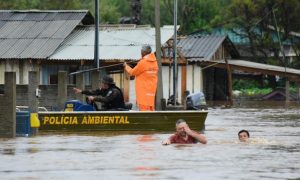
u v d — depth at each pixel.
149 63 42.72
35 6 123.38
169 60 89.12
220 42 108.81
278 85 140.88
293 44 143.12
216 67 108.62
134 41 83.56
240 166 25.28
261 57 141.62
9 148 31.69
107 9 151.25
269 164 25.84
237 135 39.47
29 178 22.83
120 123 40.72
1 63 83.12
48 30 85.38
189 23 151.38
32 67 82.31
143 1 159.50
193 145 32.50
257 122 53.69
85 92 43.19
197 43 108.31
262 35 140.38
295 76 110.06
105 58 79.94
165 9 157.00
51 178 22.83
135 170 24.36
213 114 66.94
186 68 99.19
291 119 58.03
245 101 110.62
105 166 25.36
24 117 38.22
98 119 40.72
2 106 37.44
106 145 32.84
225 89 116.62
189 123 41.00
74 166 25.39
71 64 82.00
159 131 40.66
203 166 25.28
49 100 54.00
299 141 35.31
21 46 82.94
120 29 86.44
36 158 27.75
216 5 152.88
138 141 34.84
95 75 52.81
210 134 40.31
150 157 27.86
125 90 84.44
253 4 140.00
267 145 32.97
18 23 87.00
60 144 33.47
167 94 96.50
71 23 86.19
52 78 83.12
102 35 85.56
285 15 140.50
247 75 132.50
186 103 48.16
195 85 101.31
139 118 40.62
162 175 23.27
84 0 155.12
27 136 38.16
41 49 82.12
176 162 26.33
